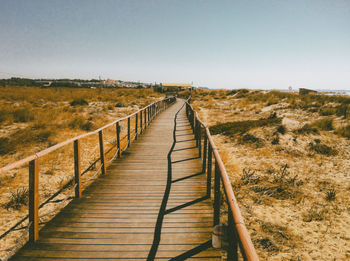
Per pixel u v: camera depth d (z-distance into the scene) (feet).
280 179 21.83
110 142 33.09
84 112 59.26
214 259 8.87
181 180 17.26
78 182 14.37
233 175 23.22
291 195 19.27
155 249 9.45
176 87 217.56
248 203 17.98
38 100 78.64
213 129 44.34
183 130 38.65
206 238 10.21
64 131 38.24
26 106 62.03
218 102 101.40
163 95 152.15
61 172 22.66
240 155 29.50
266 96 96.32
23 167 23.50
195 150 25.98
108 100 93.35
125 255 9.08
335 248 13.05
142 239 10.14
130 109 70.95
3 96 79.56
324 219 15.99
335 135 34.37
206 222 11.54
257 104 81.30
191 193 14.98
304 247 13.08
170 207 13.10
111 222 11.55
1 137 31.65
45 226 11.17
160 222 11.53
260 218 15.93
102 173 18.48
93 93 120.88
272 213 16.63
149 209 12.88
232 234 6.59
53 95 96.17
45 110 57.11
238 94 121.39
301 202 18.34
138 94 131.13
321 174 23.57
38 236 10.22
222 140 36.70
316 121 40.40
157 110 63.46
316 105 59.31
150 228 11.00
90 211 12.70
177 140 31.14
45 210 15.11
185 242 9.92
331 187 20.85
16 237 12.87
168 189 15.62
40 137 33.01
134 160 22.35
